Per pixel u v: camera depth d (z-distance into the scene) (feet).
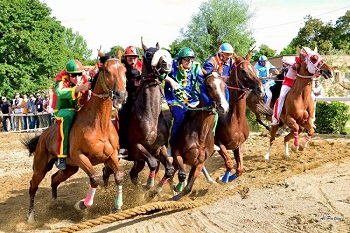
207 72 23.47
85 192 29.96
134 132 23.93
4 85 116.37
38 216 24.82
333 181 25.53
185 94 24.67
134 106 24.14
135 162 26.37
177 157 24.00
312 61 31.65
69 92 21.54
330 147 40.50
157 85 24.02
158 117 24.17
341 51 78.33
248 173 31.24
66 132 21.81
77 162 21.45
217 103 22.56
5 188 32.63
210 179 28.48
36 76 124.36
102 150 21.40
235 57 26.81
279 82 38.88
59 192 30.09
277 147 42.45
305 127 33.81
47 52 123.24
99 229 20.56
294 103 32.76
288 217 19.72
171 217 21.22
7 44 118.73
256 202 22.44
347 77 76.43
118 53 21.42
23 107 74.90
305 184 25.07
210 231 18.80
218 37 151.02
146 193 25.52
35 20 127.54
